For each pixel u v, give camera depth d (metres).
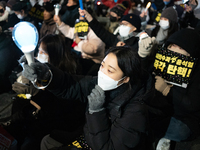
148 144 1.34
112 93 1.20
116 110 1.16
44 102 1.65
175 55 1.62
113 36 2.49
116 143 1.12
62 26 2.92
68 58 1.82
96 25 2.39
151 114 1.76
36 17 3.45
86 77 1.38
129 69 1.03
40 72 0.94
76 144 1.40
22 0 3.35
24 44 0.80
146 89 1.25
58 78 1.15
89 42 2.58
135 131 1.11
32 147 1.66
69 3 3.29
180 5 3.55
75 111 1.63
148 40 1.57
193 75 1.65
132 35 2.26
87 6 3.54
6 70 2.89
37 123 1.69
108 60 1.06
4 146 1.44
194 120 1.72
